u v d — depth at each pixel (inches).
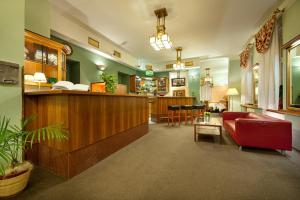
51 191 64.8
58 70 147.5
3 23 73.0
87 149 87.4
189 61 333.1
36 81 120.1
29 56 128.4
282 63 140.4
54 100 79.7
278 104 143.4
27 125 83.9
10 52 75.7
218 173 80.4
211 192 64.0
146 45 253.3
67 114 74.8
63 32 162.2
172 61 358.3
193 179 74.4
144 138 152.9
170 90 384.5
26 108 83.6
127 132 132.6
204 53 285.9
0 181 58.3
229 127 146.1
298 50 125.9
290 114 119.8
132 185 69.4
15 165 67.6
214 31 193.6
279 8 139.9
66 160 75.7
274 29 144.1
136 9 147.9
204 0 133.7
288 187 67.9
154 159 99.3
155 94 345.7
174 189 66.2
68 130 75.0
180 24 175.5
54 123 79.6
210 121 159.0
